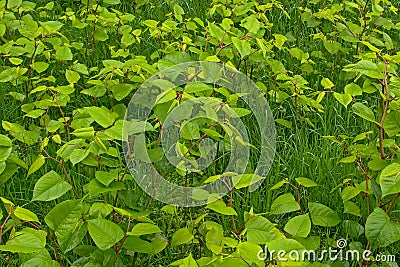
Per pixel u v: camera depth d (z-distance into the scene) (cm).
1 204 290
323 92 302
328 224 255
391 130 252
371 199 266
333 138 268
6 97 352
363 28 359
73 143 249
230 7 357
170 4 405
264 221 240
